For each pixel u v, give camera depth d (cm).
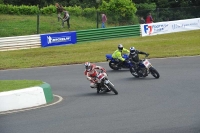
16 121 2289
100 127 2067
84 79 4097
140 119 2222
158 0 12394
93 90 3453
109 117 2303
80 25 8794
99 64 5181
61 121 2242
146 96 3000
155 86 3447
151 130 1977
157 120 2184
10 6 9706
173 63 4962
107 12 8794
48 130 2050
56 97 3162
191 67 4556
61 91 3475
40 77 4356
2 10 9619
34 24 8669
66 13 8412
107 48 6744
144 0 12119
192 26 8994
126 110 2497
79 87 3650
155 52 6172
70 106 2716
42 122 2234
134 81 3775
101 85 3219
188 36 7988
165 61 5191
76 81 3994
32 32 8169
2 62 5666
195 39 7550
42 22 8850
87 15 9225
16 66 5328
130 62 3972
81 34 7406
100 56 5972
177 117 2241
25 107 2717
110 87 3155
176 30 8738
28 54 6300
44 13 9625
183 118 2208
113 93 3225
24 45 6794
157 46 6869
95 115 2375
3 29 8162
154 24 8375
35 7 9725
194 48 6481
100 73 3241
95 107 2641
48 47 6981
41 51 6569
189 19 8931
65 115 2405
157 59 5447
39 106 2755
